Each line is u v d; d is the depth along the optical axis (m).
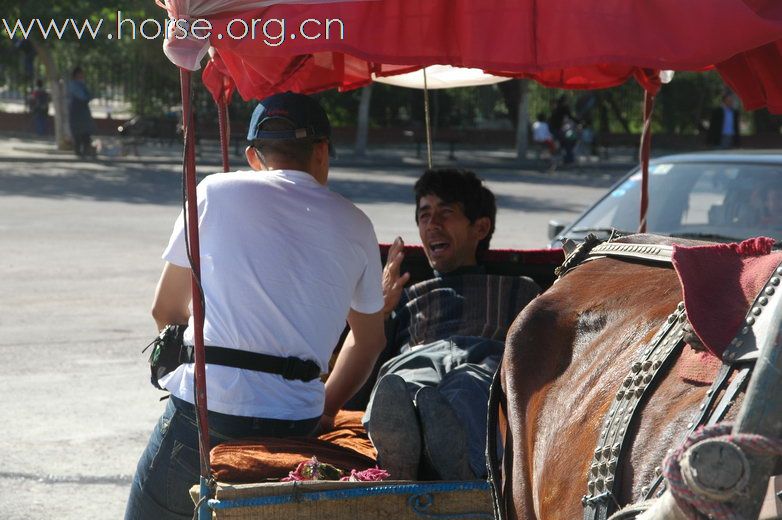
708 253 3.95
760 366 2.89
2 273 21.44
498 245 28.05
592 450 4.14
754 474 2.70
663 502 2.91
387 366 7.50
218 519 5.37
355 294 6.90
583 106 67.81
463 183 8.23
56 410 12.44
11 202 33.66
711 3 5.28
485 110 77.81
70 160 49.34
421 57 5.56
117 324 17.14
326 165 6.96
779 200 12.62
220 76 8.16
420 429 5.92
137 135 56.19
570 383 4.64
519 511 4.69
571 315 5.00
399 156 61.59
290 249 6.43
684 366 3.91
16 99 86.12
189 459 6.25
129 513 6.49
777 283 3.54
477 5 5.57
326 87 9.01
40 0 44.38
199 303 5.60
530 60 5.52
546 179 53.00
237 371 6.26
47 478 10.28
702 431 2.77
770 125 76.69
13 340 15.85
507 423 5.16
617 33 5.39
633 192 13.95
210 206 6.48
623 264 5.23
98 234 27.30
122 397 13.07
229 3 5.32
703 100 76.94
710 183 13.45
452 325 7.92
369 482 5.48
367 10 5.46
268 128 6.71
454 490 5.58
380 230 29.98
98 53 56.16
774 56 6.59
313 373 6.43
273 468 5.77
